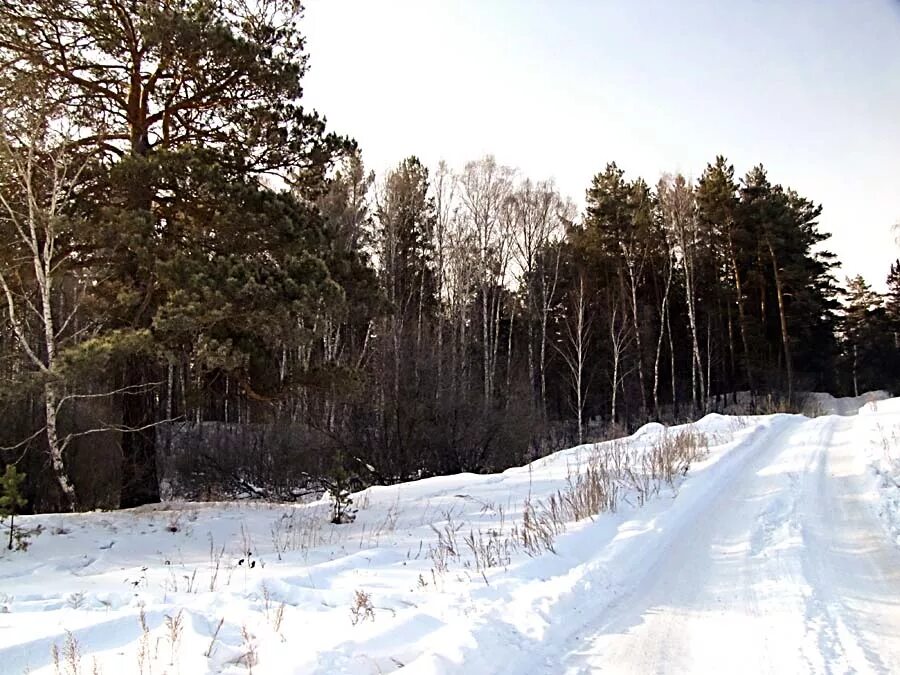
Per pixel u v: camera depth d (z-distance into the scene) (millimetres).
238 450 22328
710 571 6113
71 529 9984
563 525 8086
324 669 3818
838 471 11203
